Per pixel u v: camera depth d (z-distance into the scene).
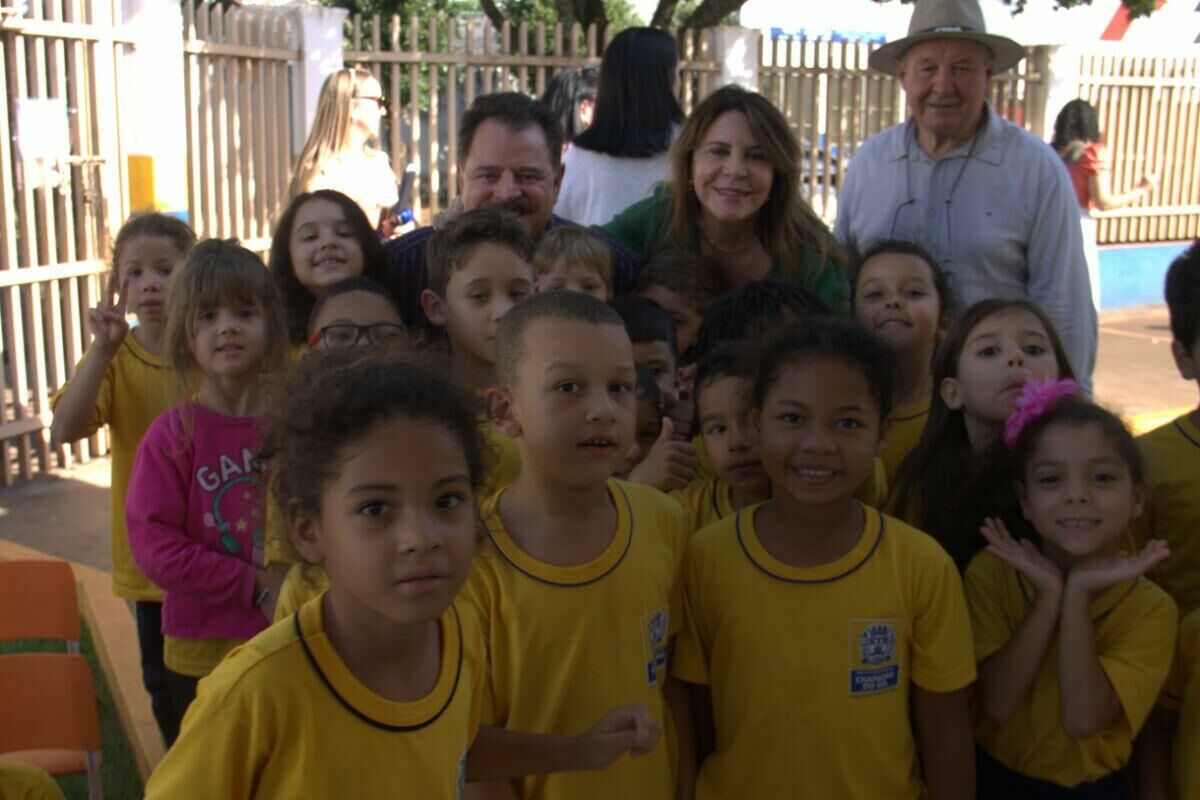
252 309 3.03
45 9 6.74
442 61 9.48
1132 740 2.45
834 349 2.29
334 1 15.03
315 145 6.00
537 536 2.15
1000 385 2.81
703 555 2.39
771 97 11.10
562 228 3.36
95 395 3.44
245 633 2.97
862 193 4.33
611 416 2.08
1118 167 13.40
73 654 3.17
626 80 4.62
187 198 7.98
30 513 6.39
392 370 1.71
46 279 6.79
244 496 2.97
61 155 6.75
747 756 2.32
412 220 7.90
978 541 2.66
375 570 1.62
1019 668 2.38
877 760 2.28
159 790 1.68
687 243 3.74
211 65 8.08
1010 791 2.47
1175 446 2.84
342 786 1.69
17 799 2.40
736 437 2.60
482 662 1.99
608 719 2.00
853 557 2.32
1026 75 12.41
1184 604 2.82
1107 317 12.66
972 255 4.02
